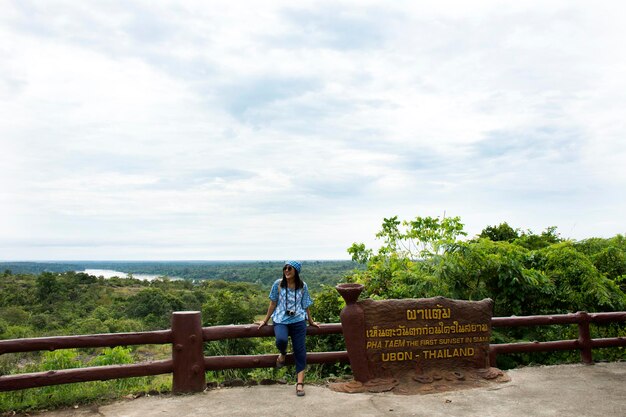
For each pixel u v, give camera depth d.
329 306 9.72
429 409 5.09
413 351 6.04
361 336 5.93
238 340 13.27
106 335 5.50
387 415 4.91
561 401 5.38
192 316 5.82
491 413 4.98
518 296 8.64
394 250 10.29
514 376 6.46
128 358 9.84
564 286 9.14
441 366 6.12
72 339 5.36
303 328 5.87
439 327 6.17
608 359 7.93
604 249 10.54
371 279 9.76
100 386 6.15
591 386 5.98
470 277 8.83
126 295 89.06
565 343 7.22
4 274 118.62
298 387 5.69
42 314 64.75
